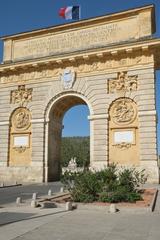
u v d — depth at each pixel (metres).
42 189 32.94
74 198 21.70
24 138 44.19
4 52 47.84
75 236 11.86
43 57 43.59
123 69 39.72
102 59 41.03
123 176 24.73
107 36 41.69
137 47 38.56
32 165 42.56
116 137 38.72
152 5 39.66
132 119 38.34
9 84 46.34
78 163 104.75
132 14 40.84
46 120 43.09
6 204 21.39
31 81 44.91
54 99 43.16
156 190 28.56
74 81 42.12
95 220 15.24
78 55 41.44
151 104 37.56
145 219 15.66
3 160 44.53
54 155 44.84
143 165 36.28
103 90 40.34
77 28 43.69
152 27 41.00
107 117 39.44
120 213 17.58
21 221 14.79
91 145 39.56
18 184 39.28
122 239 11.44
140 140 37.16
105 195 21.39
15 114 45.53
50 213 17.27
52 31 45.16
